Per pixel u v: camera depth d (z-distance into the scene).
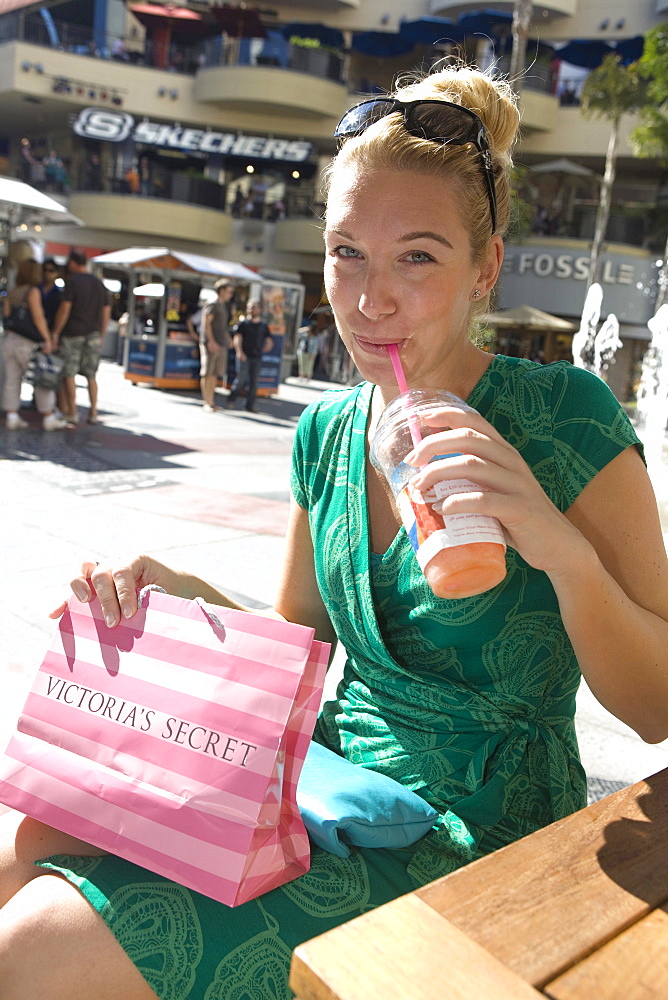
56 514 5.56
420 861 1.19
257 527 5.67
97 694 1.18
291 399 17.30
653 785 1.01
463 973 0.66
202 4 31.39
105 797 1.11
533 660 1.27
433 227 1.15
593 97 22.92
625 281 27.55
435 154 1.15
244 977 0.99
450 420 0.99
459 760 1.27
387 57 32.50
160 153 32.47
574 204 28.47
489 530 0.94
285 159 30.61
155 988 0.97
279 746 1.05
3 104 31.50
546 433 1.24
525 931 0.73
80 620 1.24
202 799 1.05
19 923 1.00
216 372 13.40
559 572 1.02
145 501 6.23
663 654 1.15
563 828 0.91
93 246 30.78
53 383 9.34
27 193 9.73
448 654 1.29
